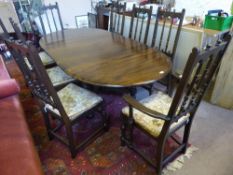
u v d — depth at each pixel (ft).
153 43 7.52
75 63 5.21
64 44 6.75
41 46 6.68
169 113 3.54
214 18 6.62
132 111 4.28
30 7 11.05
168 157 4.71
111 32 8.10
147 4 9.69
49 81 3.85
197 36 6.82
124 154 5.20
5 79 5.76
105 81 4.31
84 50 6.11
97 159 5.08
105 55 5.67
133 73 4.62
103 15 10.87
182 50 7.50
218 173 4.69
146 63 5.11
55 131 5.79
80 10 13.02
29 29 10.90
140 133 5.76
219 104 7.00
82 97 5.17
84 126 6.19
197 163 4.94
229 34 3.34
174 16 6.61
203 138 5.66
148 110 3.76
